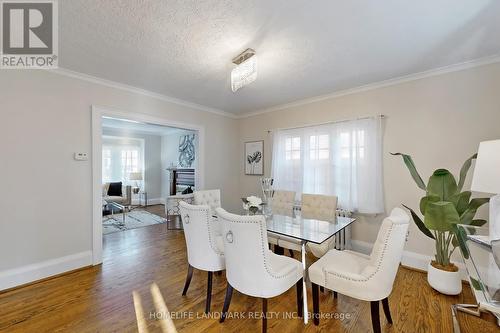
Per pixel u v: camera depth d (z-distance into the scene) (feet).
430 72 8.51
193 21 5.64
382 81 9.53
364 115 10.12
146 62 7.85
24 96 7.61
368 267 4.97
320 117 11.58
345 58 7.57
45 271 7.95
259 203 8.23
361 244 10.22
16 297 6.79
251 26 5.86
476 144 7.76
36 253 7.82
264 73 8.76
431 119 8.57
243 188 15.57
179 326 5.60
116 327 5.55
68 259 8.48
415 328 5.50
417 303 6.51
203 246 6.21
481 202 6.50
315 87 10.26
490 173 5.02
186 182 21.97
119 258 9.76
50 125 8.14
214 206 10.53
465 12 5.32
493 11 5.26
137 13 5.33
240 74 7.31
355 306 6.45
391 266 4.84
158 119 11.42
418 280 7.85
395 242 4.76
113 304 6.48
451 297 6.77
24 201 7.61
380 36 6.32
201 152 13.67
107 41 6.53
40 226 7.91
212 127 14.24
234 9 5.20
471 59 7.64
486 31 6.07
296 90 10.66
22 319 5.82
